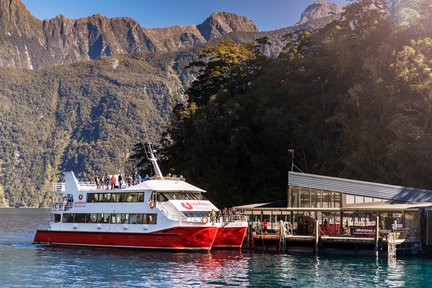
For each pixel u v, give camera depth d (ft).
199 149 347.77
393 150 243.19
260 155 330.75
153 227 204.44
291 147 318.04
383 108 268.41
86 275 157.28
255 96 356.18
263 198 321.73
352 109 297.94
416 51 261.65
